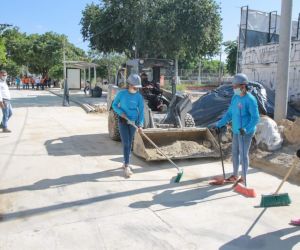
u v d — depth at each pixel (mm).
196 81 47562
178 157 7207
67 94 20688
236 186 5742
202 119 10594
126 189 5762
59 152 8266
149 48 23141
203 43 23688
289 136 8031
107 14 25297
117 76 10938
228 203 5211
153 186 5914
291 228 4438
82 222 4562
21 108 18969
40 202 5203
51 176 6414
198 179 6301
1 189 5738
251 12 19531
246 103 5648
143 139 7785
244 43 19547
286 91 8914
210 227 4449
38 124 12766
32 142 9406
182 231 4340
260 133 7922
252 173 6762
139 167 7008
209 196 5488
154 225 4488
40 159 7598
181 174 6105
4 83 10781
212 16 23062
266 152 7648
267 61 15836
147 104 9023
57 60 50375
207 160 7539
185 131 7934
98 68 46781
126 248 3938
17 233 4270
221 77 48156
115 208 5008
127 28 23516
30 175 6465
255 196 5484
